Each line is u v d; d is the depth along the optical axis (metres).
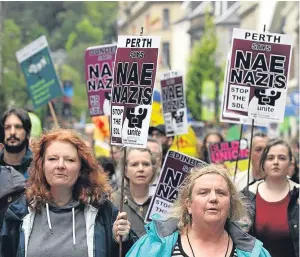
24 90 87.19
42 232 9.95
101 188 10.26
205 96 65.56
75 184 10.23
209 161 17.84
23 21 129.25
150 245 9.42
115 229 10.05
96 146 23.34
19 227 10.04
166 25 124.75
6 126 14.10
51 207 10.08
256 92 12.73
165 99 16.52
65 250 9.82
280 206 13.13
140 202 13.42
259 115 12.73
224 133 42.72
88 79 15.22
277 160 13.19
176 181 12.87
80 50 125.75
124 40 11.12
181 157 12.87
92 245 9.93
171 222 9.54
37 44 18.81
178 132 16.45
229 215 9.49
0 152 14.41
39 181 10.13
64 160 10.05
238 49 12.74
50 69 18.78
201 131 50.00
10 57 86.56
